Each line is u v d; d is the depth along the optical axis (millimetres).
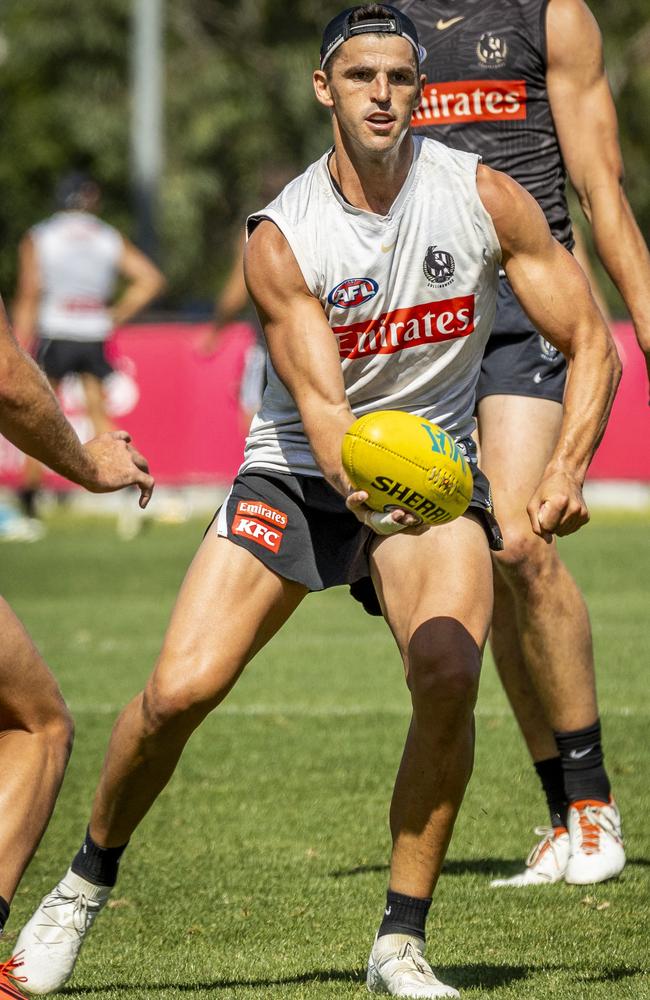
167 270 121938
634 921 16266
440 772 13820
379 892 17578
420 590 14383
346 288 14461
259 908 17047
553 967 14742
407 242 14406
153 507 61531
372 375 14938
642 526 56156
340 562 15148
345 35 14117
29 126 114125
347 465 13391
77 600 40812
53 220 52156
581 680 18109
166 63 127375
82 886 14781
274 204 14773
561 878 18141
